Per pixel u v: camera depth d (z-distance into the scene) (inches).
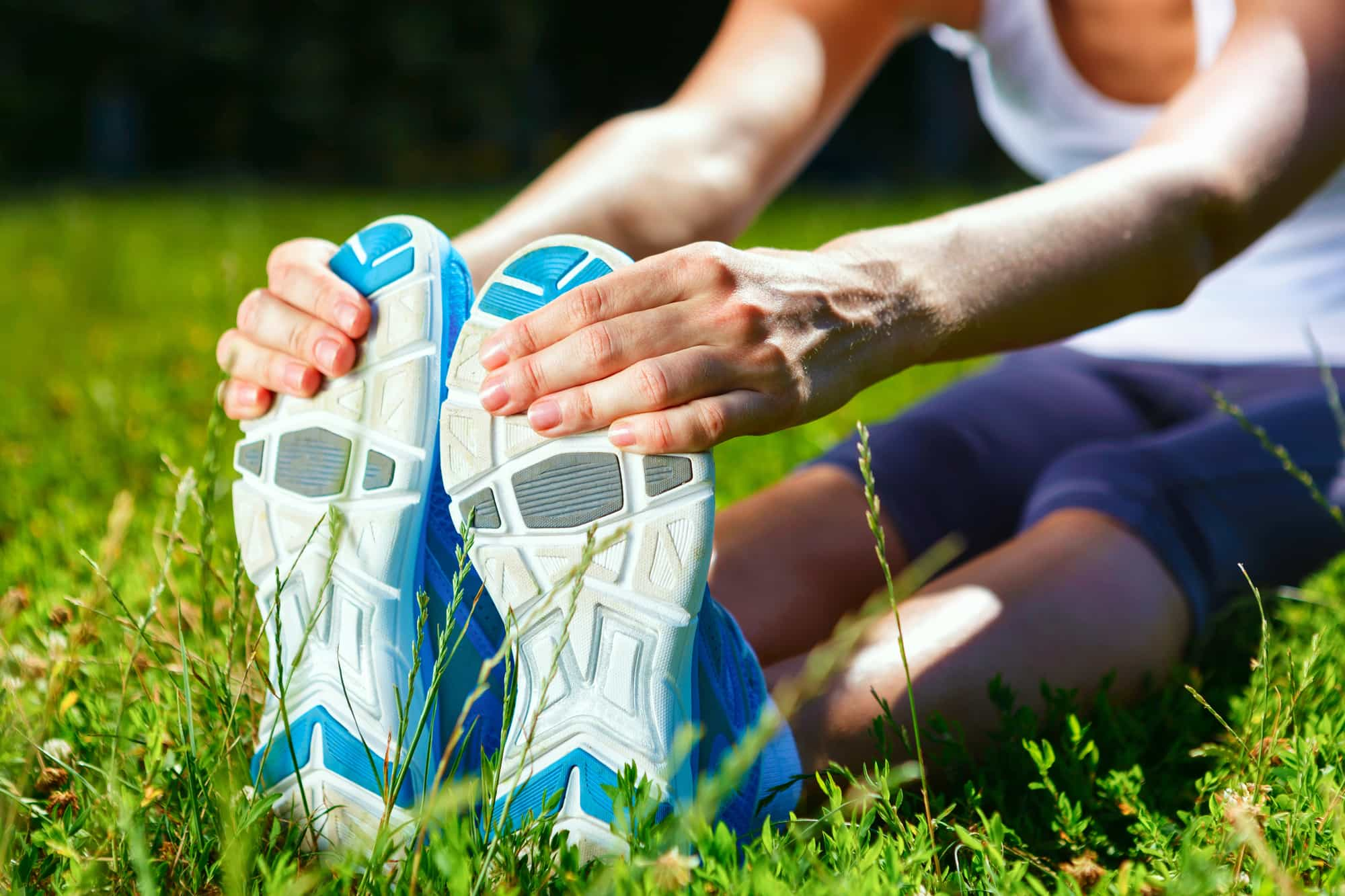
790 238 329.1
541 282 49.8
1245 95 64.5
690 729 45.0
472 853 46.7
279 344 53.8
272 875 43.8
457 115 842.8
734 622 53.4
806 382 49.1
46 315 226.2
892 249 54.0
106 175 801.6
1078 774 54.2
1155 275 59.9
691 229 78.1
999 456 78.2
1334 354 80.9
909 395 166.7
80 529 89.7
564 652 48.5
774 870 45.2
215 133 831.7
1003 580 61.9
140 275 265.6
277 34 827.4
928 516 73.9
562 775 48.7
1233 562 67.4
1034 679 58.9
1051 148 94.7
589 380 47.3
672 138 79.4
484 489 49.2
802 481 72.9
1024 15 89.7
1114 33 87.4
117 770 49.8
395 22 823.7
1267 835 48.4
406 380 51.6
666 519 47.0
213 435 48.9
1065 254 57.4
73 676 61.0
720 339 47.4
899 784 55.2
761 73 86.2
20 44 775.7
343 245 54.7
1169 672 65.1
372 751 51.5
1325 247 82.9
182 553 77.7
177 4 814.5
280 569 54.1
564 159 78.8
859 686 56.6
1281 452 61.4
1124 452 69.4
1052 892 47.1
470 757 53.2
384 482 51.7
